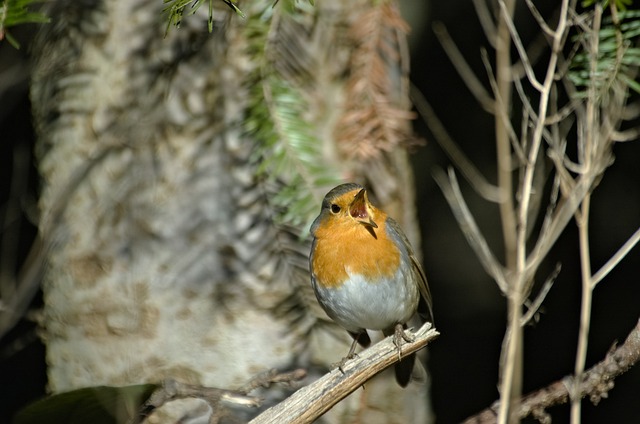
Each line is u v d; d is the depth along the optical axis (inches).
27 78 434.9
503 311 600.7
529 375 574.9
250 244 306.7
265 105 253.4
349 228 285.1
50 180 326.6
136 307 312.3
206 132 304.2
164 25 305.9
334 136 280.8
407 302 295.3
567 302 578.6
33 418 257.4
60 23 320.5
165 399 247.3
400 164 323.3
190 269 309.6
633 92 413.1
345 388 245.9
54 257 325.4
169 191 309.3
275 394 308.0
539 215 522.3
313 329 312.3
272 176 254.2
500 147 294.0
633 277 578.2
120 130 313.3
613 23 281.9
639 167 562.6
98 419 259.4
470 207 580.1
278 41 260.8
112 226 315.6
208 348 309.4
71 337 322.3
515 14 515.8
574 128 451.8
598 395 267.1
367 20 257.8
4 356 519.8
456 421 589.6
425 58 577.0
